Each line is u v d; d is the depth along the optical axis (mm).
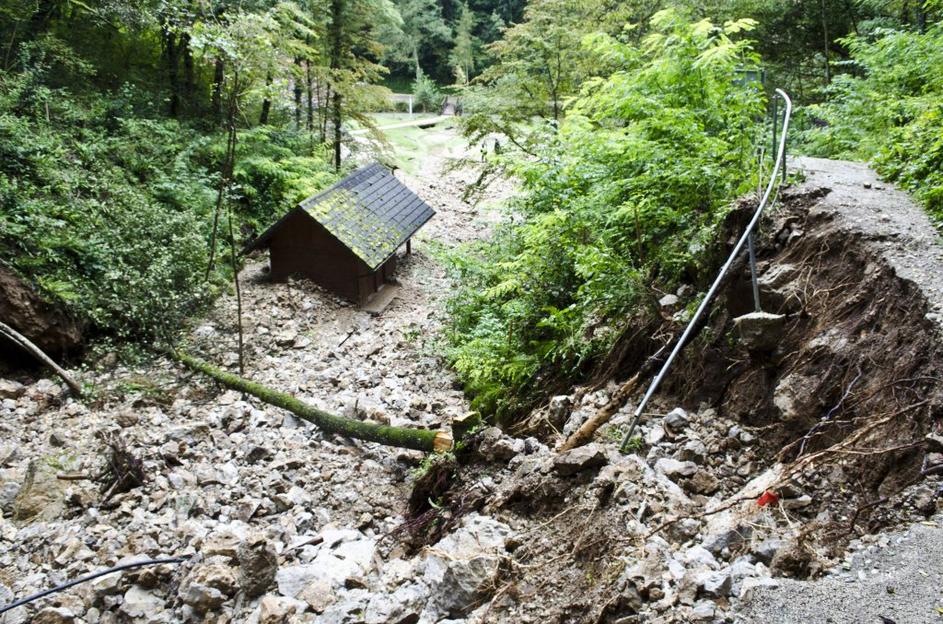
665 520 3975
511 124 14891
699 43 7570
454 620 4062
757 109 7270
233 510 6098
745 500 3908
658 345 5789
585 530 4176
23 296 8844
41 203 10070
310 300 12531
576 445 5414
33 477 6398
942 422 3459
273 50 11070
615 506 4203
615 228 7070
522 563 4262
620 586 3506
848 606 2881
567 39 14430
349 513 6262
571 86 14898
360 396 8703
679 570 3451
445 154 29266
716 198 6289
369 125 20781
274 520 6055
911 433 3572
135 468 6445
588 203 7695
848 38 10555
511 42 15297
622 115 7953
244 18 10523
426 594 4438
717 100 7316
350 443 7547
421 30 46094
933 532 3146
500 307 9383
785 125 5188
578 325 7031
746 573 3307
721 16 15633
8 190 9758
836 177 6141
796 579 3230
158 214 11211
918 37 9086
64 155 12047
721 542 3668
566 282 8062
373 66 21375
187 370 9508
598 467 4672
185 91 17969
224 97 13961
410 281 14977
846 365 4195
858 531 3432
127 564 4902
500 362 7852
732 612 3016
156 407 8336
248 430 7758
